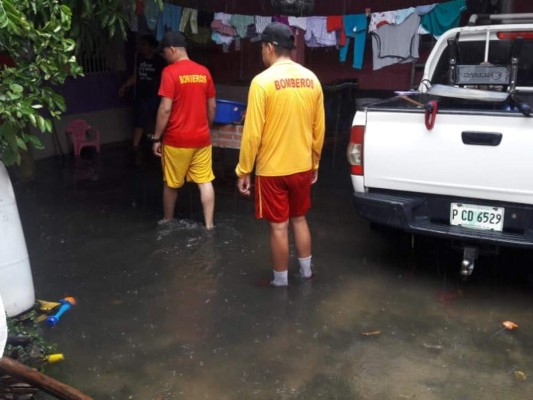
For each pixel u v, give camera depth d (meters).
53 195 6.84
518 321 4.08
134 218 6.12
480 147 4.06
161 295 4.48
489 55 5.21
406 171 4.37
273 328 4.01
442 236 4.27
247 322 4.09
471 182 4.15
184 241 5.51
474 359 3.63
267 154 4.26
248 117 4.16
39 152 8.34
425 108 4.18
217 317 4.15
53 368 3.54
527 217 4.07
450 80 5.03
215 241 5.52
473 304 4.32
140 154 8.80
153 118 9.05
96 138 8.79
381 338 3.88
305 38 7.53
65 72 3.68
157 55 8.75
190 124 5.49
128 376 3.48
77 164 8.20
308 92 4.25
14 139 3.45
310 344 3.81
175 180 5.74
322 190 7.13
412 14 7.06
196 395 3.31
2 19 3.13
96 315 4.17
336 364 3.60
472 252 4.34
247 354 3.70
